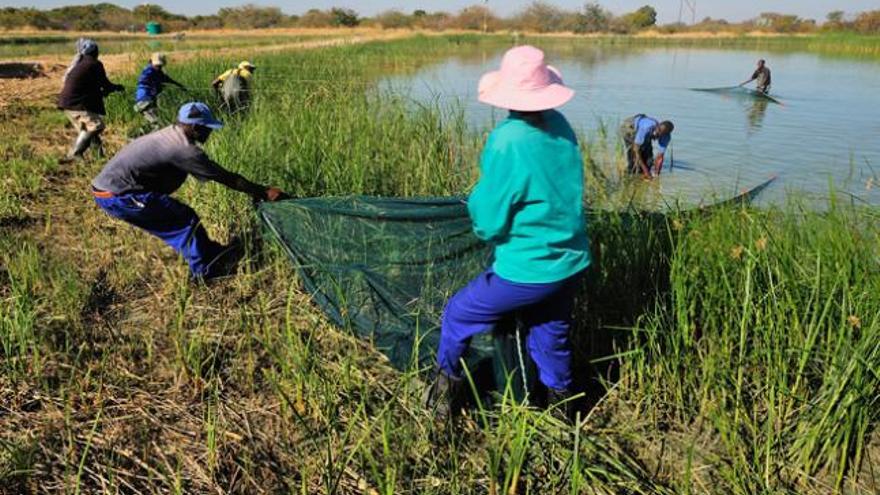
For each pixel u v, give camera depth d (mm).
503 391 3348
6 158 7645
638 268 3969
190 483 2926
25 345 3645
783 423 3182
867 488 2875
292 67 15062
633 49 39531
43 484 2877
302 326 4168
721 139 11508
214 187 5703
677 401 3322
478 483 2936
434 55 29922
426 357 3762
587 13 64438
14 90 13102
